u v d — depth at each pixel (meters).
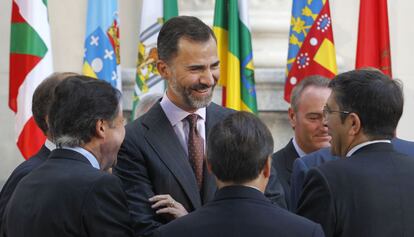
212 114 7.51
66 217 6.15
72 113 6.42
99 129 6.45
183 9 12.91
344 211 6.22
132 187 7.12
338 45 12.99
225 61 11.91
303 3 11.90
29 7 11.76
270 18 12.81
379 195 6.24
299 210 6.45
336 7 13.06
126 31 13.13
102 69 12.06
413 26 12.95
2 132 12.80
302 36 11.88
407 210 6.24
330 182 6.29
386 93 6.45
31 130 11.58
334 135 6.62
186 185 7.16
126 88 12.57
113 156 6.59
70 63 12.98
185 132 7.40
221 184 5.90
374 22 12.04
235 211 5.70
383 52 11.98
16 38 11.77
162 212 6.91
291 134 12.50
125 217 6.29
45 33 11.82
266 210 5.72
